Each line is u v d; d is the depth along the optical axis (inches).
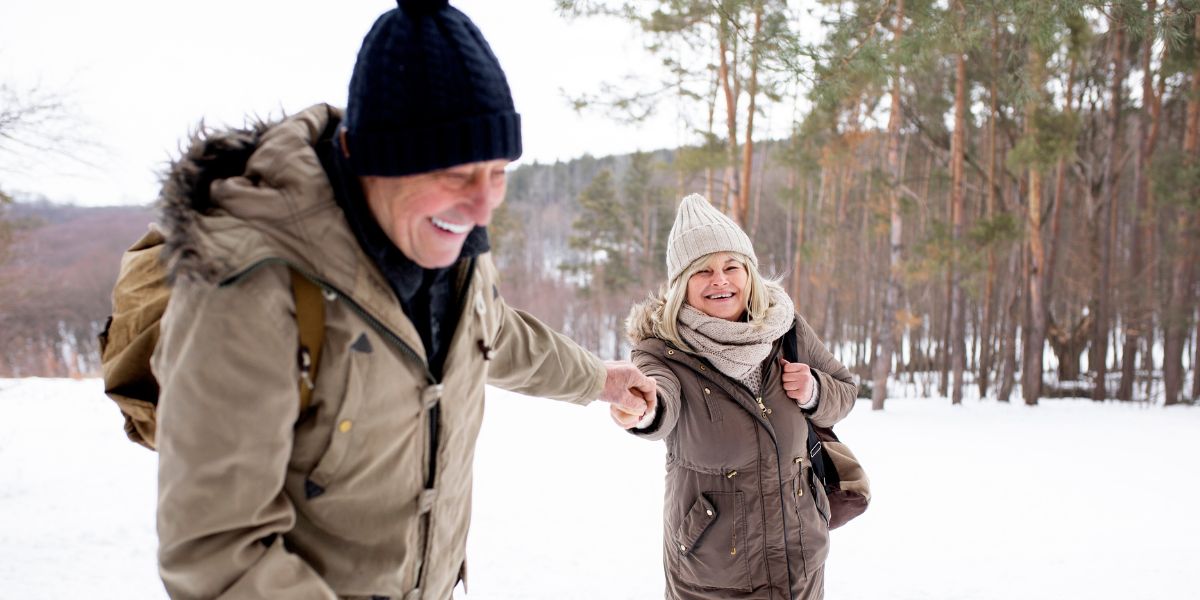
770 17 213.5
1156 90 768.9
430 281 44.7
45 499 247.1
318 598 38.1
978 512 242.5
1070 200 1010.7
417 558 46.2
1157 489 283.7
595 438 370.9
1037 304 733.9
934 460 348.8
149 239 47.1
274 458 36.7
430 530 46.4
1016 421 522.3
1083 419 540.7
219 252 34.8
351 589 42.5
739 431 81.5
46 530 207.0
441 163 36.3
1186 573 161.2
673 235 88.0
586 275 1766.7
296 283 37.2
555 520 226.1
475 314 48.5
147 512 229.9
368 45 36.4
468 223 39.3
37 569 174.4
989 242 622.5
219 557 36.0
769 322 82.7
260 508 36.6
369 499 42.3
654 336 88.4
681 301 85.3
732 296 84.2
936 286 1046.4
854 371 1155.3
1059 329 929.5
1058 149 586.2
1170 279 791.1
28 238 517.7
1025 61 461.4
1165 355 733.3
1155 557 176.4
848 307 1181.7
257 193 36.9
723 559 81.6
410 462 43.9
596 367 70.4
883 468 327.0
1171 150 698.8
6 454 321.7
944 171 861.8
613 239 1675.7
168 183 36.5
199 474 35.3
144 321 43.0
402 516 44.1
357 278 38.6
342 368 38.6
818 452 88.7
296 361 37.2
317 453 39.8
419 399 43.1
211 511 35.6
